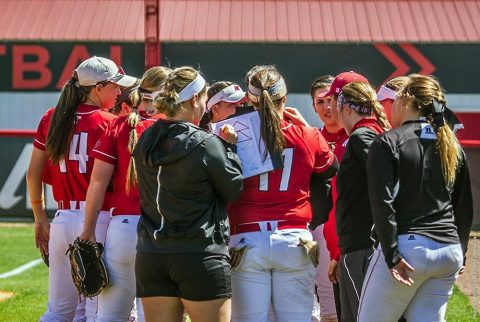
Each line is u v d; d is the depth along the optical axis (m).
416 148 14.33
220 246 14.38
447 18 82.88
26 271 35.50
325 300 19.92
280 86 15.50
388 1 85.19
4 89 78.69
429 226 14.22
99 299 16.48
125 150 16.14
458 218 15.38
